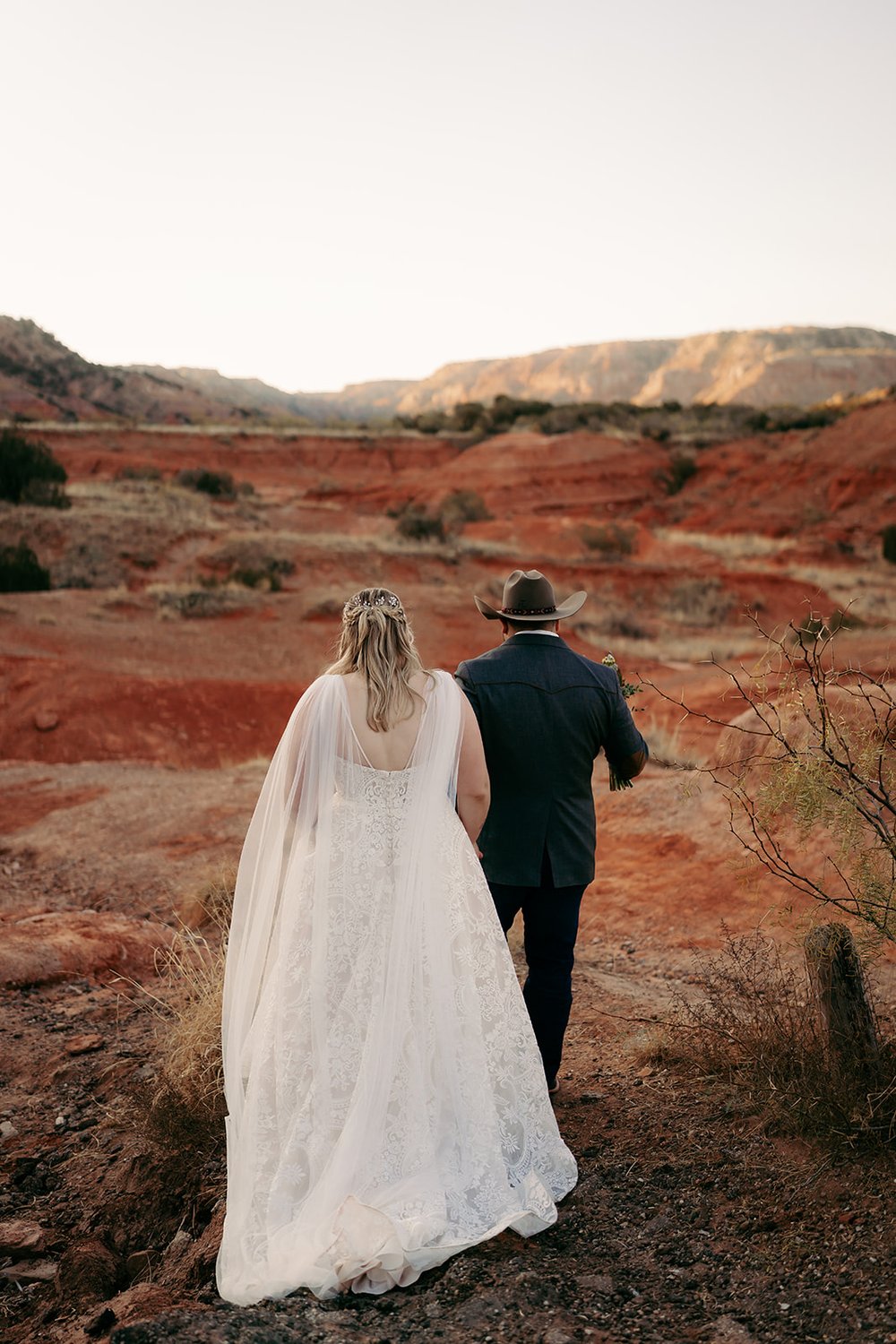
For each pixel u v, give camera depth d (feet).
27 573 84.99
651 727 40.93
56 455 198.29
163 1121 12.36
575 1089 12.59
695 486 190.90
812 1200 9.27
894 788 11.37
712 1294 8.23
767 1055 11.27
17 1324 10.14
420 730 9.72
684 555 129.18
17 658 61.16
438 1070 9.25
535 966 11.77
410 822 9.57
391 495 188.34
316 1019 9.15
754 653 73.46
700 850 21.83
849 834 10.94
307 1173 8.84
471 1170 9.08
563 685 11.13
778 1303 7.96
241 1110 9.52
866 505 157.89
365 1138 8.86
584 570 106.32
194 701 58.75
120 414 443.32
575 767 11.21
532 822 11.10
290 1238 8.43
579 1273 8.64
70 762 52.95
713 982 15.69
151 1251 10.95
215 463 214.69
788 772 11.24
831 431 181.47
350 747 9.55
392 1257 8.31
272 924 9.84
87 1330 9.24
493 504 183.42
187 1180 11.82
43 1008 17.79
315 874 9.45
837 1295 7.88
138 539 102.83
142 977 19.48
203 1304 9.11
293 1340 7.30
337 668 9.97
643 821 24.41
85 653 66.64
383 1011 9.16
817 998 11.03
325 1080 9.04
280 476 214.07
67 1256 10.86
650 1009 15.12
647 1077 12.56
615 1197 9.94
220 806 30.71
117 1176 12.28
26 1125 13.92
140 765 39.91
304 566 98.22
